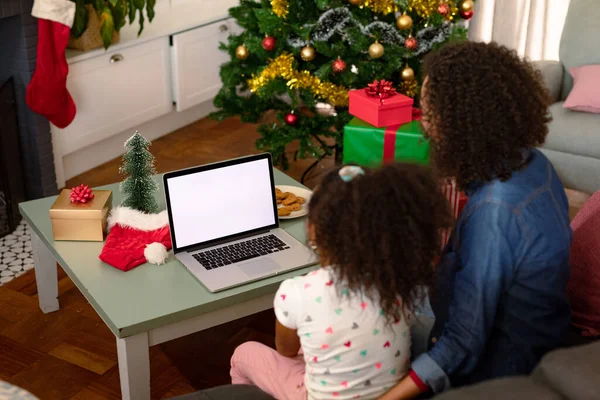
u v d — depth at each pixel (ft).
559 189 4.64
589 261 5.58
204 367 7.47
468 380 4.73
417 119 8.94
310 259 6.35
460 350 4.37
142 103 12.41
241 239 6.70
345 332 4.34
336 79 9.92
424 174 4.26
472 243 4.35
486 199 4.35
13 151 10.14
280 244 6.61
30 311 8.28
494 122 4.28
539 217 4.32
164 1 13.57
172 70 12.84
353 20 9.25
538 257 4.32
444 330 4.52
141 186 6.94
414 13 9.90
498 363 4.61
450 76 4.36
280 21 9.28
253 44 9.72
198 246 6.52
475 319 4.32
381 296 4.15
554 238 4.35
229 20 13.75
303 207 7.26
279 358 5.33
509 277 4.33
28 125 10.27
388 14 9.95
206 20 13.21
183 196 6.46
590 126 9.86
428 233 4.14
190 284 6.03
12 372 7.28
